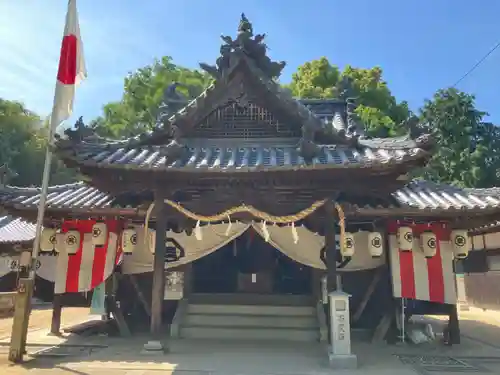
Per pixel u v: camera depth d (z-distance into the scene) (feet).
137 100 127.24
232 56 36.73
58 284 42.88
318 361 32.91
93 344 40.01
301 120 35.91
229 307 45.78
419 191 44.60
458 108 153.99
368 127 105.29
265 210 35.50
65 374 28.63
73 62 36.24
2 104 156.97
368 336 45.06
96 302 45.39
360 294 46.68
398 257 42.80
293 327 42.83
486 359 35.42
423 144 30.14
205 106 36.76
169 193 35.53
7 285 77.46
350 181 34.30
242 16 37.99
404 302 44.70
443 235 43.04
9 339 44.04
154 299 35.60
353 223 45.78
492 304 76.38
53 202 41.39
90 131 35.53
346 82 66.59
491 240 70.23
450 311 43.16
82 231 44.21
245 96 37.14
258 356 34.47
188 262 44.39
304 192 35.58
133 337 43.86
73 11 37.04
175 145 33.35
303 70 139.85
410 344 41.93
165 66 133.39
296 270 54.13
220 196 35.53
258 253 54.54
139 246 45.39
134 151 35.35
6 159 139.03
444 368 31.91
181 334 42.88
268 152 35.04
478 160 142.51
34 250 34.55
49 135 34.99
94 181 34.99
